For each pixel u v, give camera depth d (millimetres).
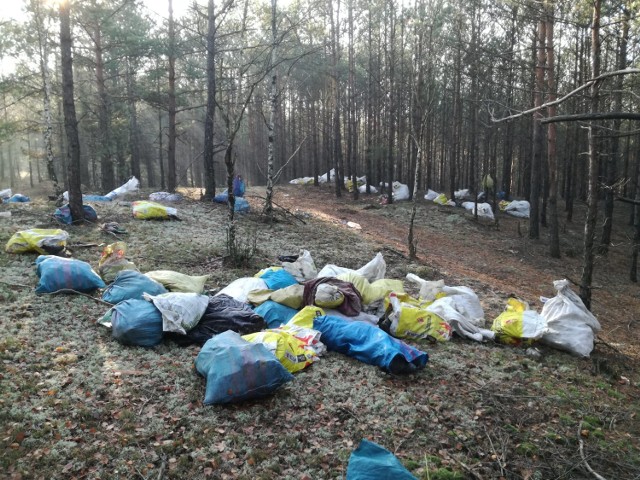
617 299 13469
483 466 4207
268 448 4211
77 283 7250
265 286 7723
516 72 21141
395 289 8039
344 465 4051
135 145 27969
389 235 16703
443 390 5434
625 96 9719
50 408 4465
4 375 4910
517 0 11594
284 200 22375
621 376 6684
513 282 13281
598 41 8086
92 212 11922
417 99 19000
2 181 47188
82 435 4172
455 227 19500
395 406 4957
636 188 20203
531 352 6820
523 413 5105
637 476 4234
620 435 4965
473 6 20078
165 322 5910
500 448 4473
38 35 14961
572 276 15055
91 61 19516
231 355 4879
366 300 7586
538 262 16062
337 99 24031
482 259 15539
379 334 6043
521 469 4215
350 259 11414
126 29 18109
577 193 30469
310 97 30578
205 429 4391
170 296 6227
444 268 12695
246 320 6340
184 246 10555
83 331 6082
